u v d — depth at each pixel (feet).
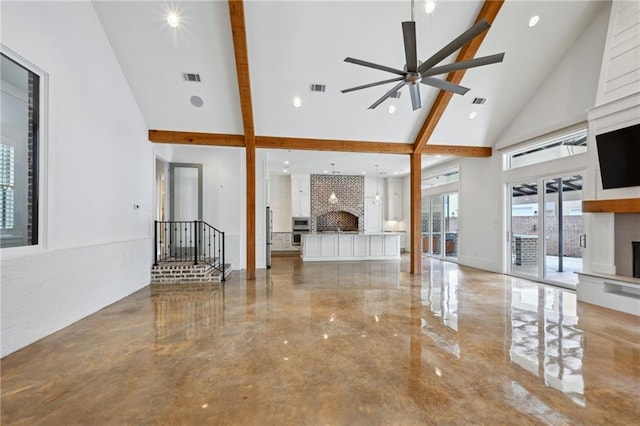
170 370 7.84
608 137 13.55
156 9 13.02
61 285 10.69
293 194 35.91
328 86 16.72
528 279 19.84
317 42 14.66
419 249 21.98
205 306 13.62
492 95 18.33
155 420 5.91
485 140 21.81
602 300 13.61
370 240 30.35
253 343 9.54
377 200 35.73
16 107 9.37
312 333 10.38
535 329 10.78
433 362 8.28
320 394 6.79
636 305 12.35
